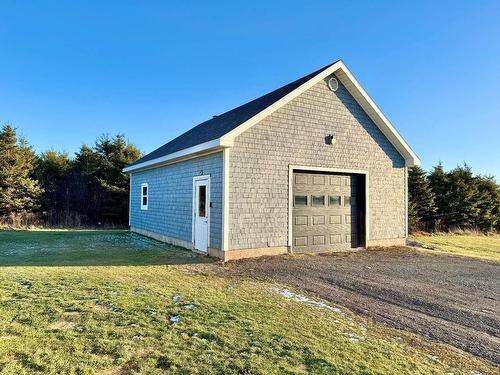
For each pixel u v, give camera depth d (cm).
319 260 973
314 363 338
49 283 592
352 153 1205
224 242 929
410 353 386
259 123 997
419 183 2202
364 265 928
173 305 493
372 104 1210
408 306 578
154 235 1464
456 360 378
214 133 1072
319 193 1139
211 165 1011
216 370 312
